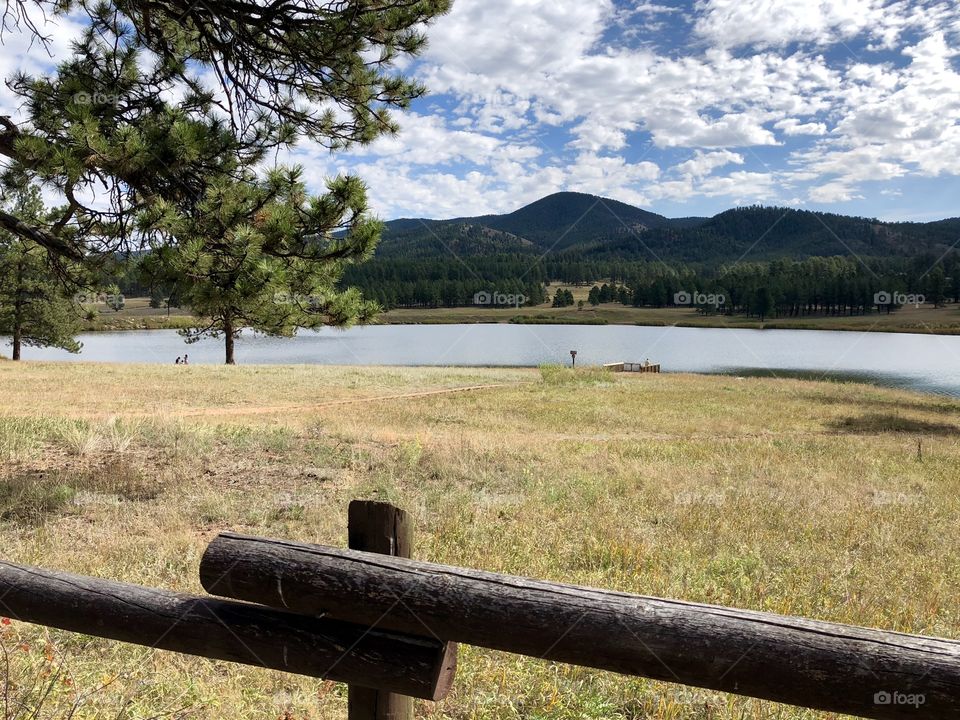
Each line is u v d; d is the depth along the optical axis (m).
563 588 1.68
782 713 3.23
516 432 18.77
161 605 2.04
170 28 8.11
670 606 1.60
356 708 1.96
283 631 1.86
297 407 23.39
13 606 2.17
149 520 7.20
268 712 3.19
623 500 9.01
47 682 3.12
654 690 3.46
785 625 1.52
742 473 12.07
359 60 8.09
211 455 11.77
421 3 7.71
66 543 6.23
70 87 7.02
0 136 6.85
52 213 8.10
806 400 29.59
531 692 3.39
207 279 6.70
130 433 12.83
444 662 1.77
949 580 5.96
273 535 6.92
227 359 47.69
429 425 19.47
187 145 6.59
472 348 85.75
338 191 6.95
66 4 7.88
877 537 7.48
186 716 3.01
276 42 7.91
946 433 20.50
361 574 1.77
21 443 11.30
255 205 6.89
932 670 1.37
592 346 88.38
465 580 1.71
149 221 6.46
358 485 9.82
